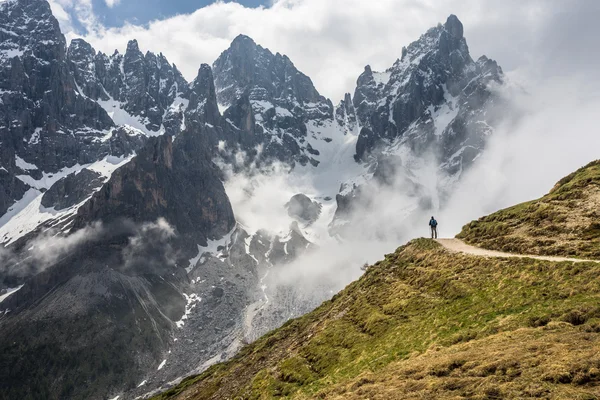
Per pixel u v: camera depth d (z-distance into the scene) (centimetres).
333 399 4275
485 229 8331
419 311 6178
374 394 3953
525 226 7581
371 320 6688
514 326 4338
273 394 6247
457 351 4284
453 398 3266
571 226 6788
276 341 9762
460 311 5472
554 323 4019
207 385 10562
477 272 6325
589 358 3100
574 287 4644
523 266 5756
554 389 2934
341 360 6038
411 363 4522
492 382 3266
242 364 9862
